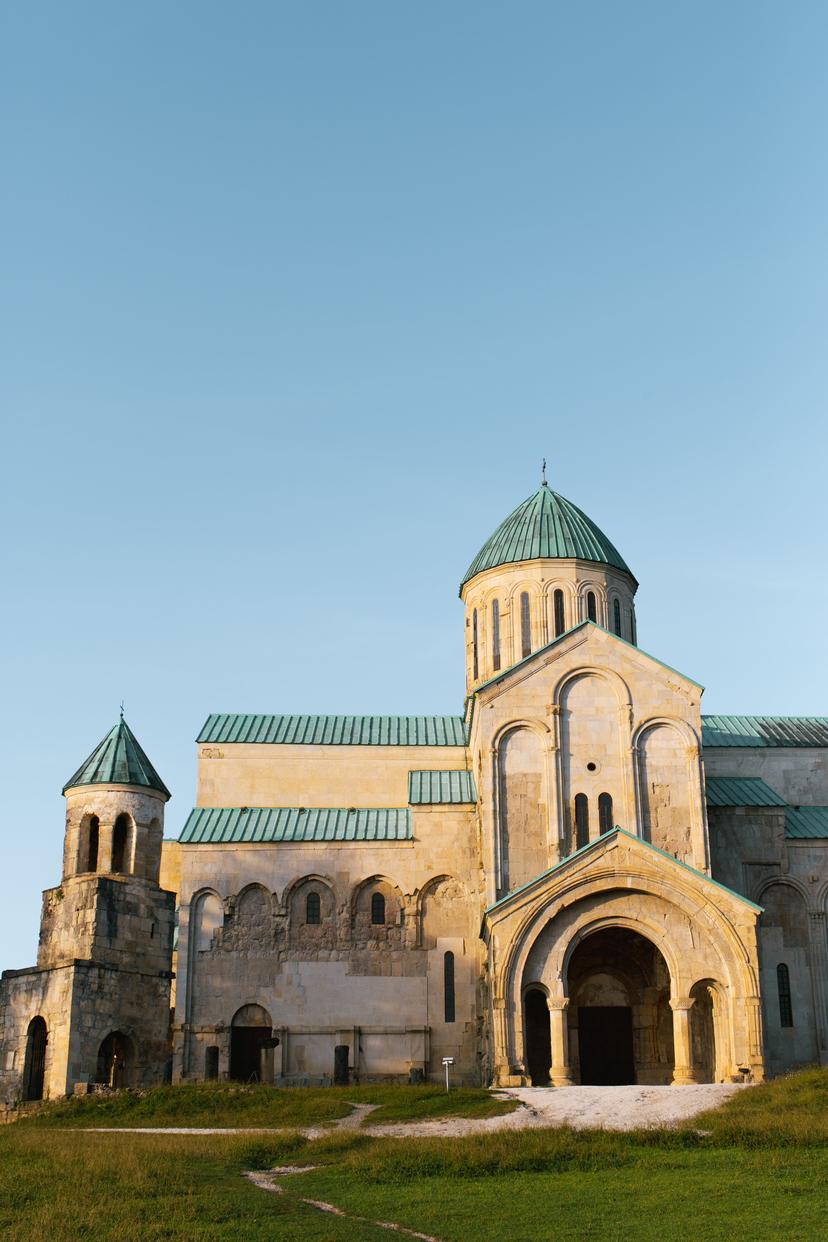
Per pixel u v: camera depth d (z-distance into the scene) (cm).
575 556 6341
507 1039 4572
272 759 6444
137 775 5822
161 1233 2423
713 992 4688
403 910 5762
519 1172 3061
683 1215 2561
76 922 5491
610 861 4734
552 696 5481
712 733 6594
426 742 6538
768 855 5722
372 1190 2927
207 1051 5569
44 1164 3109
